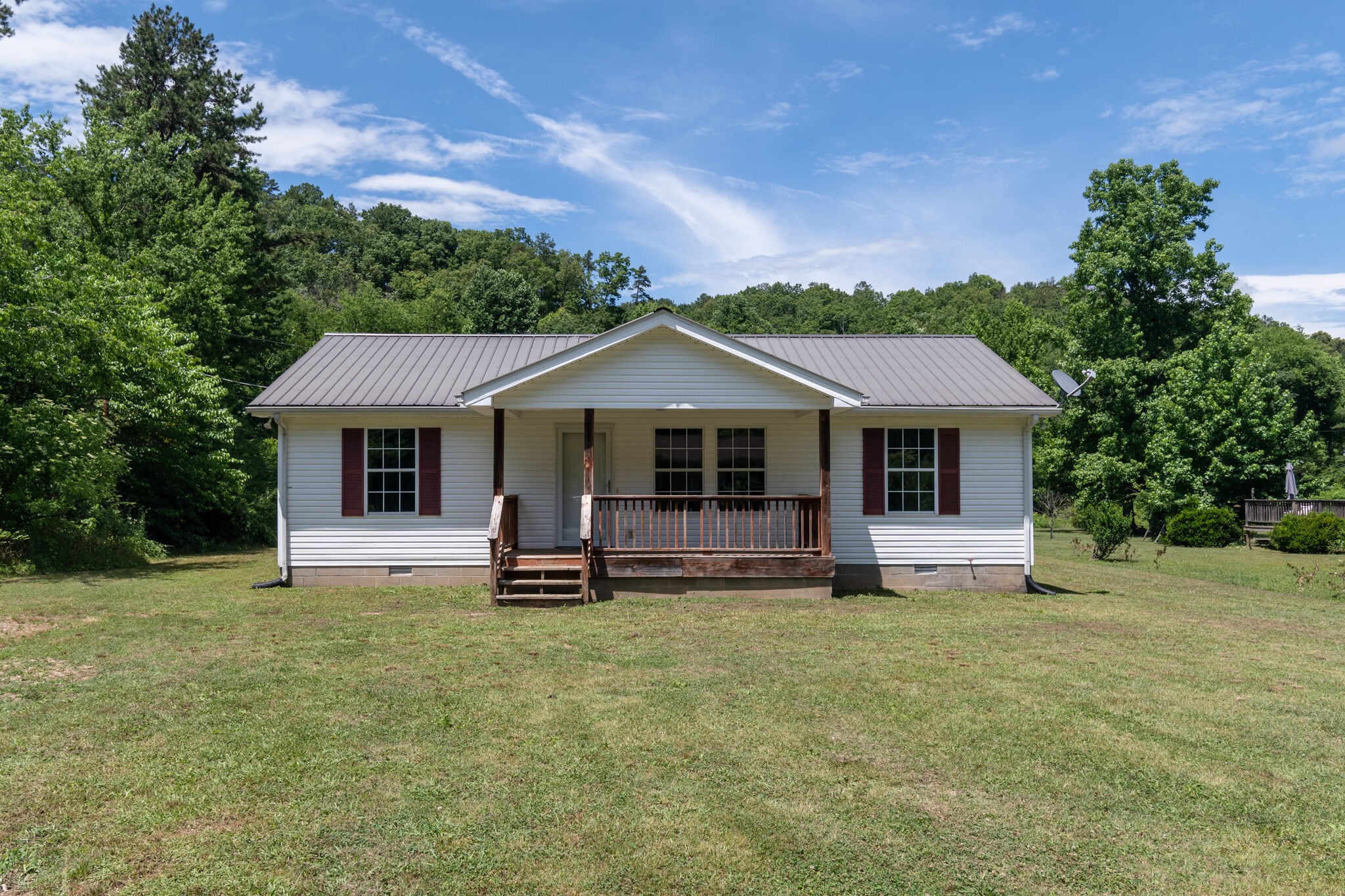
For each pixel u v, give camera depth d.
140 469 23.78
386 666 8.45
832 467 14.90
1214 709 7.35
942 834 4.90
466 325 67.56
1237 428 31.48
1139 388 34.62
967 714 7.07
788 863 4.55
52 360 17.48
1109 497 33.88
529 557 12.93
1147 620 11.88
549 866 4.48
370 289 58.06
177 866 4.42
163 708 6.96
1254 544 28.52
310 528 14.66
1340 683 8.33
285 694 7.39
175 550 24.66
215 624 10.67
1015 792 5.50
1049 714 7.10
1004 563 14.88
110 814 4.99
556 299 97.38
